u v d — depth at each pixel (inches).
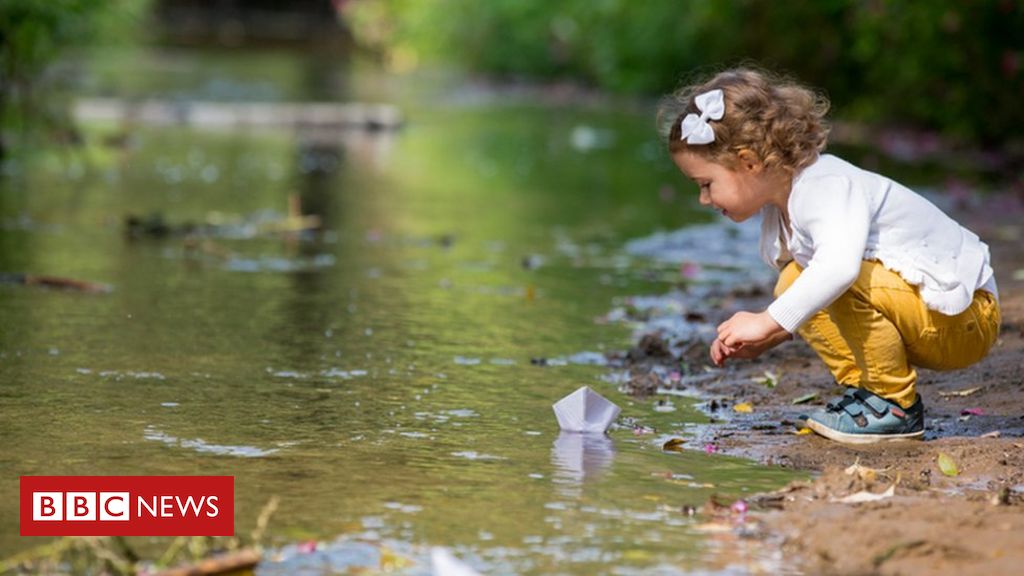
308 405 268.7
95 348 311.3
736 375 304.2
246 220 521.7
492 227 529.0
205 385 281.4
